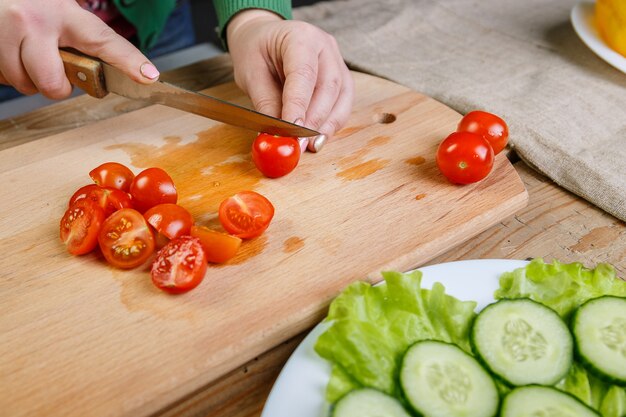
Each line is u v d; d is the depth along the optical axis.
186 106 0.42
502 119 0.46
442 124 0.46
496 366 0.29
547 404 0.27
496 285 0.32
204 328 0.32
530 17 0.63
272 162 0.39
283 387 0.28
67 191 0.40
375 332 0.29
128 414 0.29
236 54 0.47
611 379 0.28
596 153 0.44
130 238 0.35
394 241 0.37
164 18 0.62
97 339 0.32
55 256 0.36
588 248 0.38
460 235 0.38
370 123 0.46
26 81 0.44
